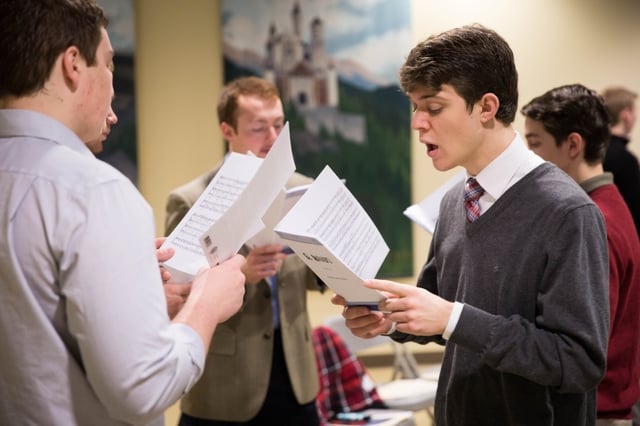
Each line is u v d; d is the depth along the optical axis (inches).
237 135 102.1
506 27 183.6
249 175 70.1
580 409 62.2
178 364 47.5
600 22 186.2
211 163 172.6
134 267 46.1
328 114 177.0
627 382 79.7
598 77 187.5
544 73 185.8
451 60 59.8
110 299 45.0
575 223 58.3
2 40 47.5
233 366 95.0
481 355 57.4
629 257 79.4
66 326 47.5
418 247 183.8
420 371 181.3
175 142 170.9
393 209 180.9
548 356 56.3
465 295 63.7
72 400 47.9
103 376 45.1
